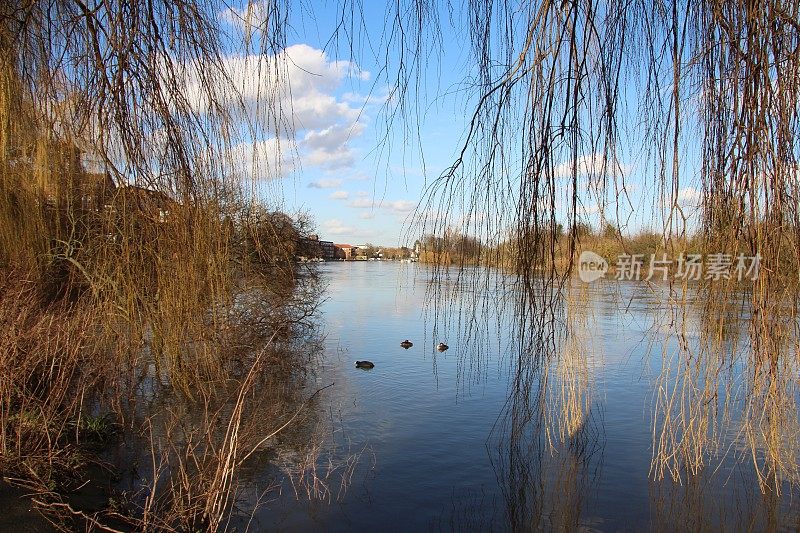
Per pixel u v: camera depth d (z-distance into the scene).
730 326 3.08
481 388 9.33
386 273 45.47
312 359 11.86
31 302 5.42
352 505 5.15
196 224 3.82
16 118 3.66
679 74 2.12
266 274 9.85
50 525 3.90
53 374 5.55
